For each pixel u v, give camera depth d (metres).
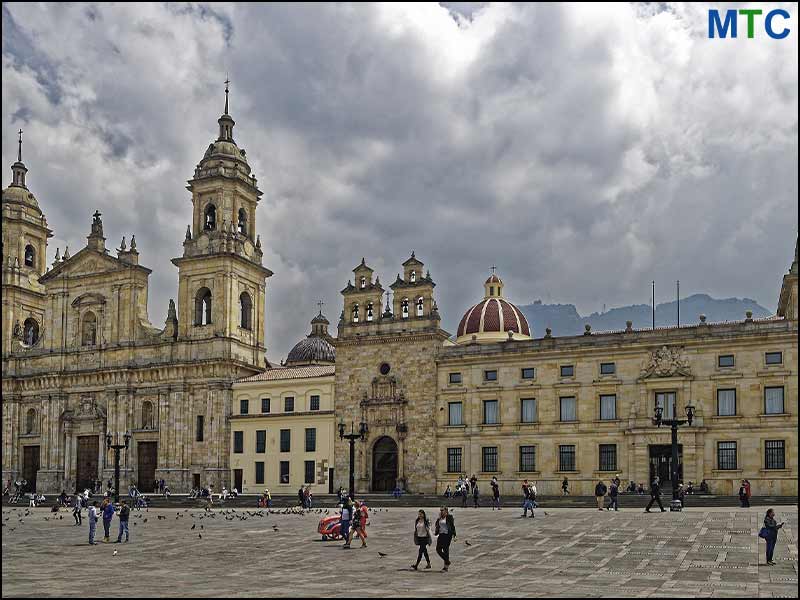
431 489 108.06
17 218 156.12
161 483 129.50
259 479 122.62
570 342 102.31
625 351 99.44
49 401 140.50
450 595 37.72
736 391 93.94
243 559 52.09
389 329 113.31
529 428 103.44
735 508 74.94
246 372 133.00
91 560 52.31
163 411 131.38
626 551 51.84
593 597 37.00
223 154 138.00
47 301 144.25
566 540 56.88
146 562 51.19
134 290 138.25
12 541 63.75
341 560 50.94
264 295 140.75
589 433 100.19
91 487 136.25
